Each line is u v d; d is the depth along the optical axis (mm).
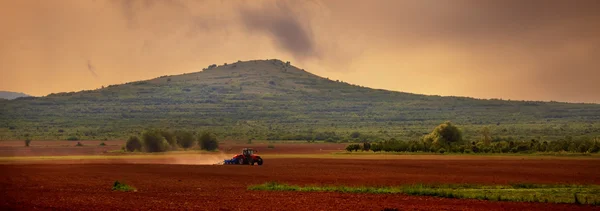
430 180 177000
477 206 117188
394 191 142000
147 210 109562
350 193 139875
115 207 113375
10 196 131875
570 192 141125
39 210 109125
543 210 112812
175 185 163000
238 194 137875
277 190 148000
